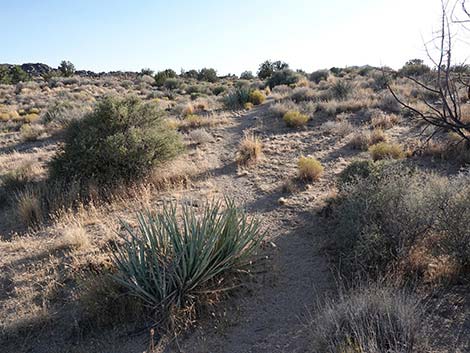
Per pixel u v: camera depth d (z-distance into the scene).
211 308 5.04
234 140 14.36
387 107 16.62
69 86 46.66
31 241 7.34
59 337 4.90
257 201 8.70
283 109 17.28
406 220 5.45
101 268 5.87
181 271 5.01
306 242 6.69
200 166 11.17
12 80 58.59
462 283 4.98
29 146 16.73
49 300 5.47
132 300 5.00
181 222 7.29
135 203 8.80
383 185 5.93
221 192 9.41
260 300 5.29
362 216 5.71
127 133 10.29
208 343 4.62
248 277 5.65
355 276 5.26
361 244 5.29
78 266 6.03
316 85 28.81
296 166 11.01
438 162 9.97
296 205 8.25
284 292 5.41
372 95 19.27
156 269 5.07
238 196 9.08
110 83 49.47
